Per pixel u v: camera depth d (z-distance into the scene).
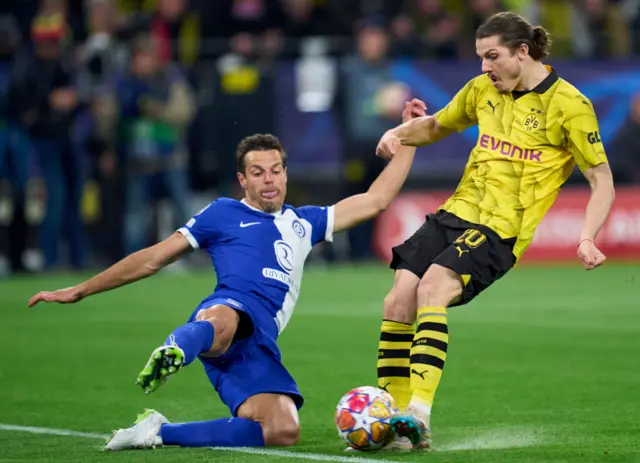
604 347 35.66
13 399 27.67
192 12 67.44
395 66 64.75
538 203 21.75
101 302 51.22
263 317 21.88
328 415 25.05
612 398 26.45
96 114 61.72
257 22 67.38
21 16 66.00
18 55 61.59
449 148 66.00
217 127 63.56
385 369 21.88
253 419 21.00
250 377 21.34
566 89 21.77
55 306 49.28
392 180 23.69
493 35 21.72
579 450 20.17
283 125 64.38
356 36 67.94
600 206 21.27
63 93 59.28
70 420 24.83
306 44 67.06
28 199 63.59
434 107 65.00
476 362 32.88
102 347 37.06
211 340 20.56
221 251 22.34
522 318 43.84
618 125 67.19
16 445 21.69
